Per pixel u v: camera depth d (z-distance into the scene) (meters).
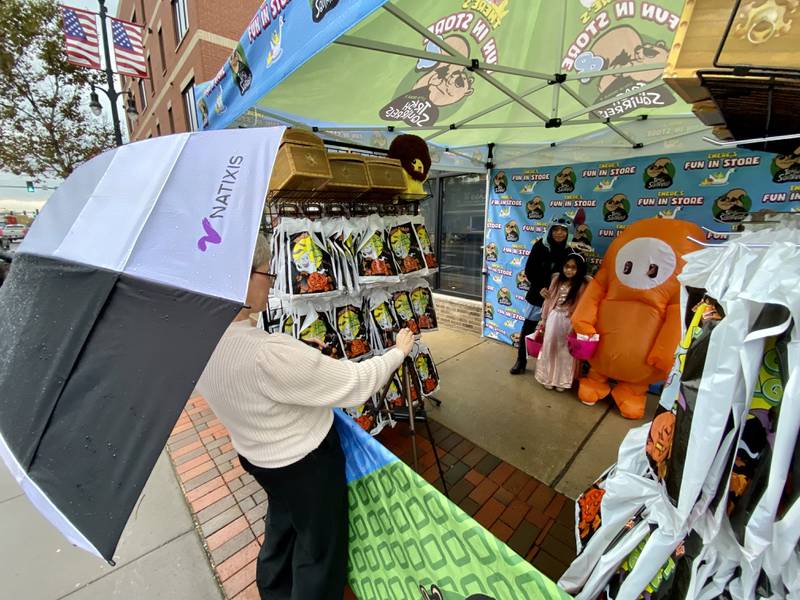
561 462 2.47
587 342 2.87
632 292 2.74
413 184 2.61
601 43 2.07
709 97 0.79
